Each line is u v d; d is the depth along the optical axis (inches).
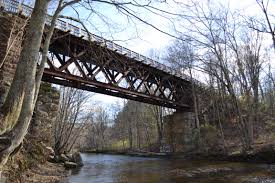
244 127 1242.6
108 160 1469.0
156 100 1419.8
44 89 857.5
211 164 1042.1
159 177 733.3
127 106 2659.9
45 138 830.5
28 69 167.6
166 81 1488.7
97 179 707.4
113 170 925.2
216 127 1587.1
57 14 191.6
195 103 1556.3
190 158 1373.0
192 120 1642.5
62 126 1317.7
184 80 1599.4
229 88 1291.8
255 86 1437.0
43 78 905.5
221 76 1332.4
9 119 159.9
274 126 1423.5
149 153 1792.6
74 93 1419.8
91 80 953.5
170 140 1724.9
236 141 1366.9
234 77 1459.2
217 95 1646.2
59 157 963.3
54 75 853.2
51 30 189.0
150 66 1250.6
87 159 1577.3
